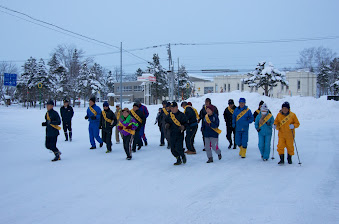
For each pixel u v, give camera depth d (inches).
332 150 390.6
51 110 335.6
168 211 183.9
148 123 750.5
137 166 309.7
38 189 231.9
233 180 252.7
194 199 205.8
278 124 309.4
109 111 392.5
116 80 3558.1
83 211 185.5
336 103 1001.5
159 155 372.8
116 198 209.5
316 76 2417.6
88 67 2215.8
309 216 172.4
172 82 1333.7
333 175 263.0
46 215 179.6
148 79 1875.0
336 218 169.2
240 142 354.6
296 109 967.0
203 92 2896.2
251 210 183.5
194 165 313.7
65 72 2098.9
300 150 394.3
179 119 309.6
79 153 386.6
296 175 265.1
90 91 2151.8
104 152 394.9
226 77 2652.6
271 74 1317.7
